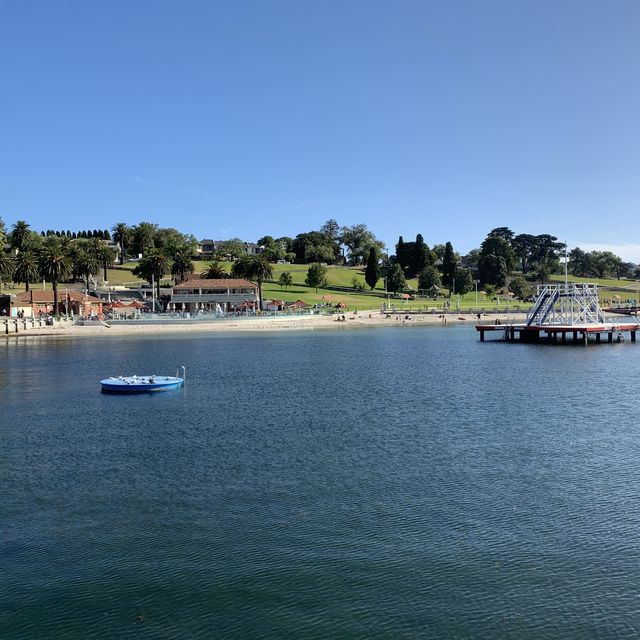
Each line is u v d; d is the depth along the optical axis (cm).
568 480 3375
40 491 3281
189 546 2594
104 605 2172
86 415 5347
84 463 3809
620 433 4456
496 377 7481
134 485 3362
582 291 12800
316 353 10712
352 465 3688
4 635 2011
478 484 3319
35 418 5231
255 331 16138
